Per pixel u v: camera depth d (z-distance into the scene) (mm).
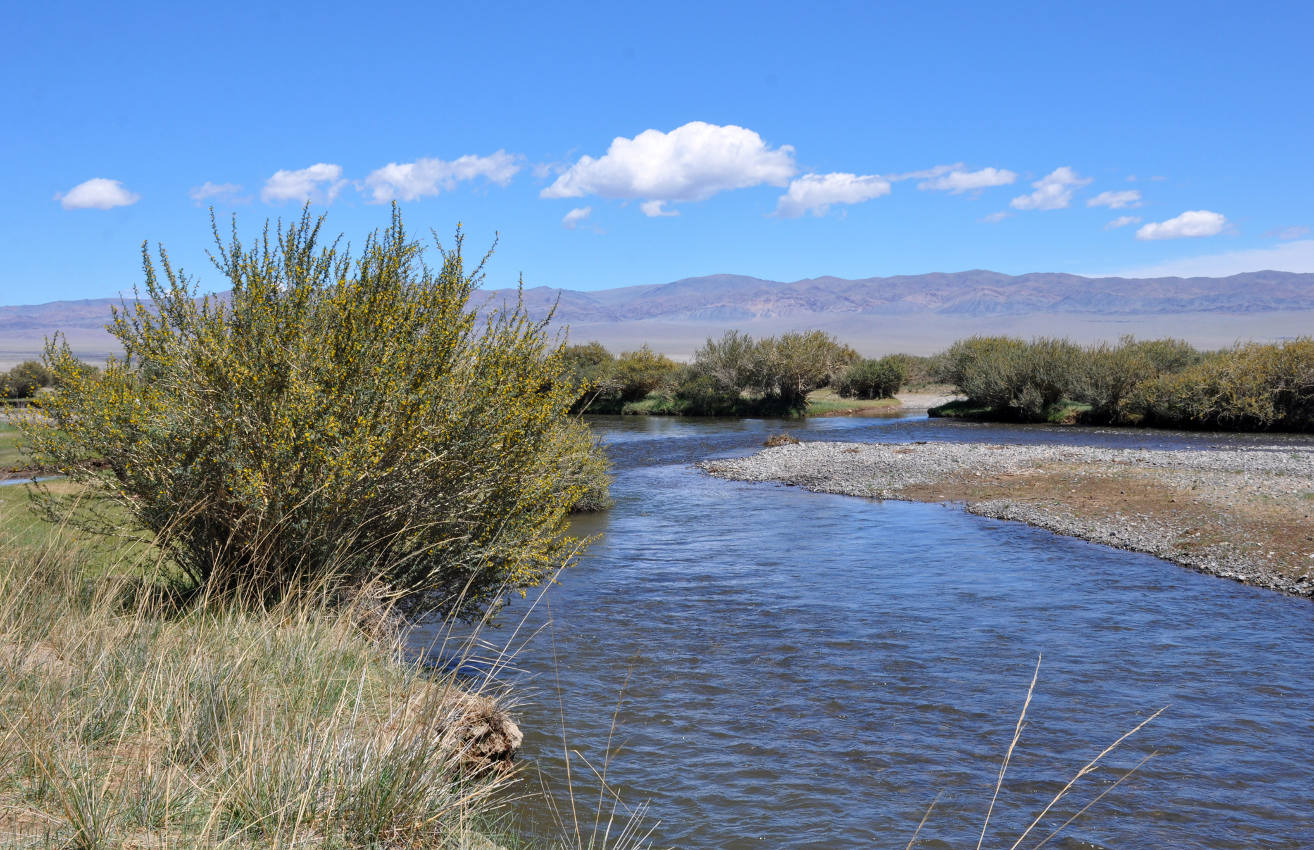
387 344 7531
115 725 4227
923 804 6473
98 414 7188
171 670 4684
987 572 14328
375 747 4273
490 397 8039
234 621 6340
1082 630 11094
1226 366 39281
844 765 7109
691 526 18781
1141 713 8359
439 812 4055
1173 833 6117
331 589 6918
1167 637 10781
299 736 4262
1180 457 26500
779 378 55750
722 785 6691
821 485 24828
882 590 13156
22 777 3578
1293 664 9766
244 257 7672
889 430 41406
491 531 8250
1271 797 6664
